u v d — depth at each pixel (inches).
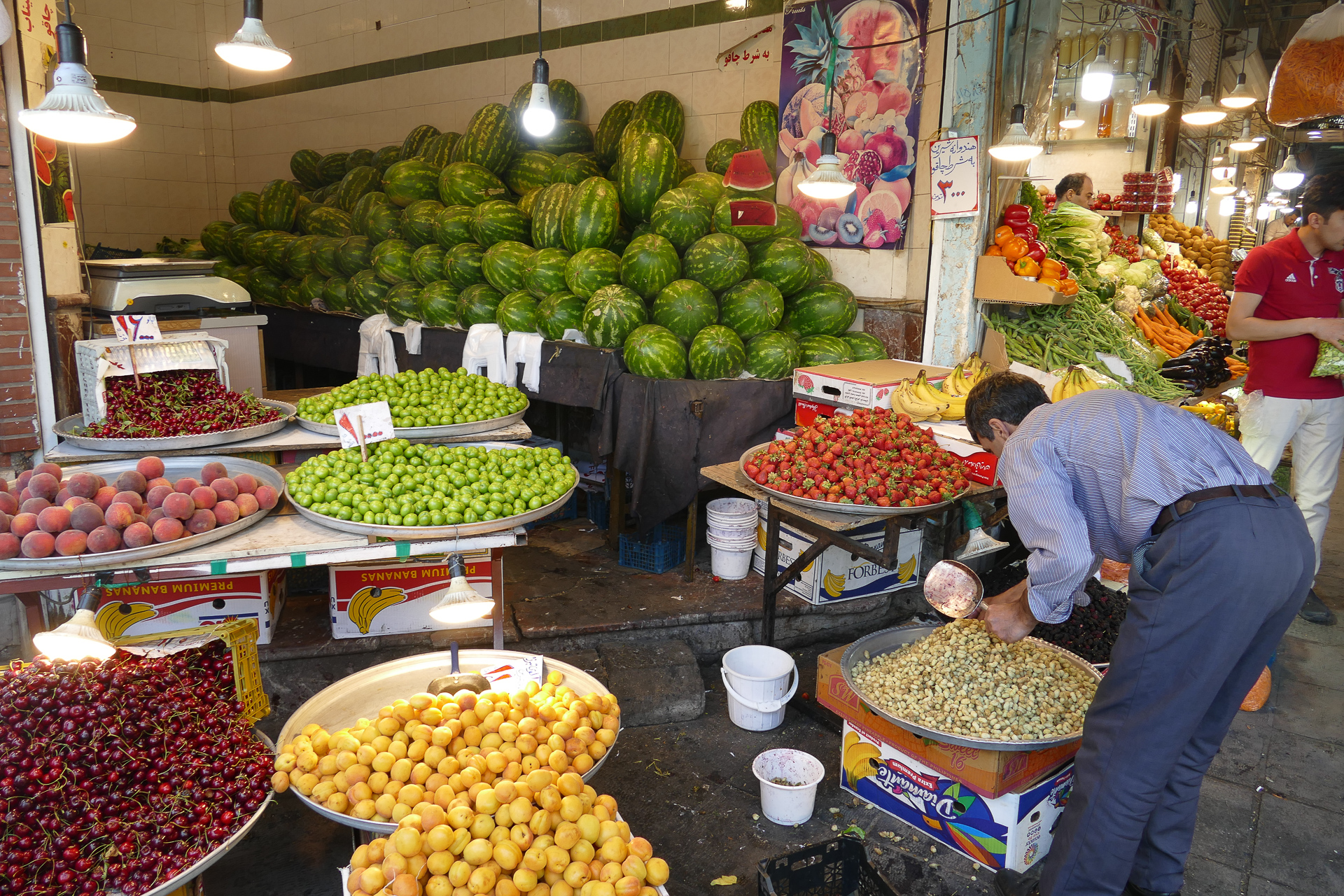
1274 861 104.0
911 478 121.3
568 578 166.4
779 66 206.1
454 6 274.7
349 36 312.8
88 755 76.7
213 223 312.5
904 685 106.7
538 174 224.1
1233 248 453.7
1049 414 89.5
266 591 128.7
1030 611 89.2
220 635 93.0
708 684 146.8
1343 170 144.6
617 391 171.6
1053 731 97.4
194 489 100.8
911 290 179.5
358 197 278.5
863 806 112.9
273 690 129.6
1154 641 80.7
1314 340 151.0
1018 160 160.2
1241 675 86.4
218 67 370.0
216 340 147.2
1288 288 150.6
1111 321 195.2
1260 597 77.8
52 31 152.6
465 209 213.9
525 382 189.2
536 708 92.7
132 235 357.7
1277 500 81.5
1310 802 115.5
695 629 150.9
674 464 165.6
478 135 229.6
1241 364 233.9
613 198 188.2
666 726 133.2
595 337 175.8
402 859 71.2
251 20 122.0
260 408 144.4
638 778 119.4
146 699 84.1
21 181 141.4
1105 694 85.4
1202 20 385.1
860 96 178.7
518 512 111.0
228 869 101.9
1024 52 173.0
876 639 118.6
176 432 130.1
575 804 76.4
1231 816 112.5
